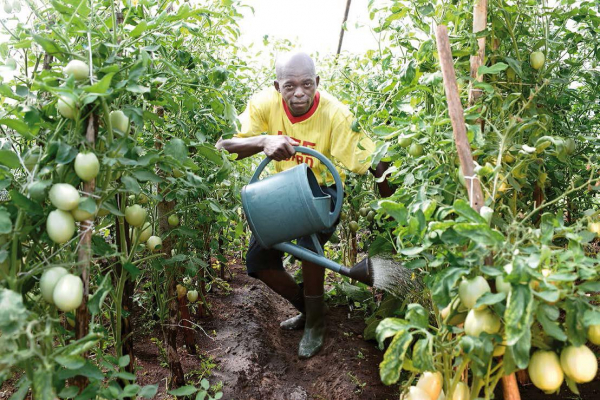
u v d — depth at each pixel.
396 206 1.09
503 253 0.89
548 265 0.87
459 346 0.91
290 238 1.71
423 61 1.58
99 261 1.47
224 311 2.71
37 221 1.02
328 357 2.25
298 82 1.99
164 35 1.40
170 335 1.80
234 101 2.50
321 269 2.29
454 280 0.89
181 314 2.12
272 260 2.35
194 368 2.04
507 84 1.59
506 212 1.48
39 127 1.04
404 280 1.69
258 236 1.73
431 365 0.89
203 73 1.88
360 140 2.08
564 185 2.01
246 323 2.53
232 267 3.64
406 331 0.91
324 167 2.23
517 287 0.80
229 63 2.64
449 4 1.54
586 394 1.77
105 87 0.92
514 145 1.36
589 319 0.80
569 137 1.77
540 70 1.61
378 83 2.57
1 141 1.14
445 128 1.44
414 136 1.42
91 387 0.99
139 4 1.39
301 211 1.67
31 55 1.38
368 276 1.68
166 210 1.77
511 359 0.91
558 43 1.72
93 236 1.17
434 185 1.39
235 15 1.84
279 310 3.05
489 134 1.43
